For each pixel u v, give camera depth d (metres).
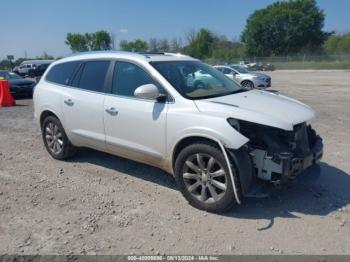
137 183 5.15
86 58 5.68
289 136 4.13
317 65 55.06
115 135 5.06
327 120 9.36
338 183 5.00
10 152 6.95
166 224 3.97
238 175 3.95
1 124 9.78
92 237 3.73
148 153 4.71
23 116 11.13
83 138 5.58
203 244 3.57
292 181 4.45
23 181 5.35
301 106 4.62
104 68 5.32
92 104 5.29
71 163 6.10
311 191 4.73
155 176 5.39
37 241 3.67
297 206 4.33
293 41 82.88
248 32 85.44
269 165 4.02
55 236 3.76
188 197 4.36
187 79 4.81
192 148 4.19
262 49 84.88
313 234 3.71
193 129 4.14
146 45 74.94
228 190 3.99
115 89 5.09
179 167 4.36
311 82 25.72
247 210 4.25
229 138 3.88
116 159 6.21
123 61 5.09
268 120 3.95
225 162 3.96
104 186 5.07
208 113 4.12
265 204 4.39
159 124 4.48
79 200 4.63
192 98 4.39
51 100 5.98
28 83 16.31
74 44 84.69
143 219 4.09
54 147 6.29
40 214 4.27
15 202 4.62
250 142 4.12
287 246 3.50
